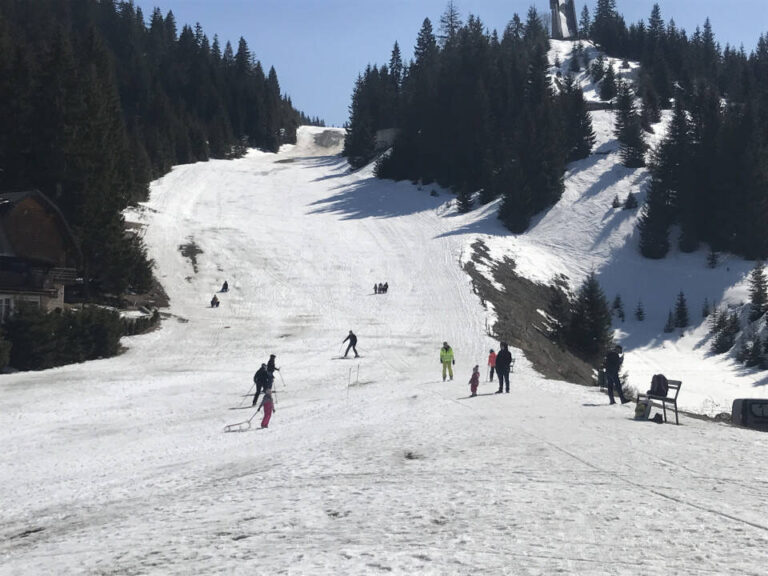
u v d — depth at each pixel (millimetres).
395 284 68625
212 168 142125
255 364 40594
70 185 60469
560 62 193375
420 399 24891
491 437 15484
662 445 14156
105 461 16391
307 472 12484
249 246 80250
